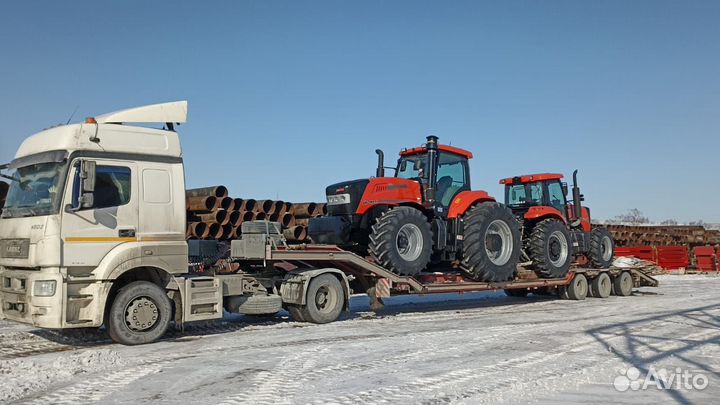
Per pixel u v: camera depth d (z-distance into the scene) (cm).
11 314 727
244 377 551
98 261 708
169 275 773
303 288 887
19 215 723
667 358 646
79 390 507
